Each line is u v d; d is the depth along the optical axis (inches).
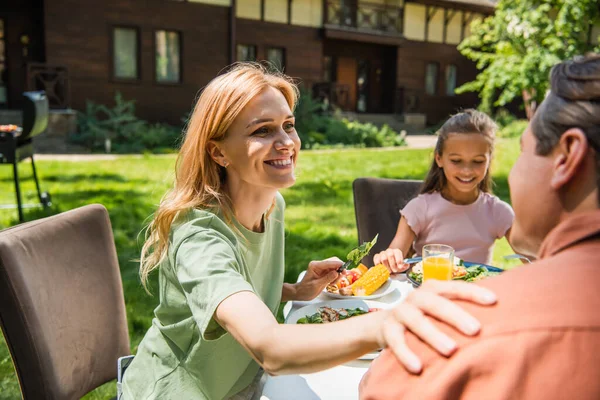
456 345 23.2
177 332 49.0
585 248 23.6
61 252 58.0
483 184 94.1
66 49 593.6
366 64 884.0
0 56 603.8
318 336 33.3
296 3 746.2
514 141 495.5
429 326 24.5
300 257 177.9
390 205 107.4
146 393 50.7
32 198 259.3
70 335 56.6
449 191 93.6
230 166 50.4
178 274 44.4
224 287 40.1
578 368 20.9
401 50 882.1
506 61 413.4
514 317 22.5
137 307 137.0
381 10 837.8
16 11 603.2
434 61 920.3
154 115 653.9
